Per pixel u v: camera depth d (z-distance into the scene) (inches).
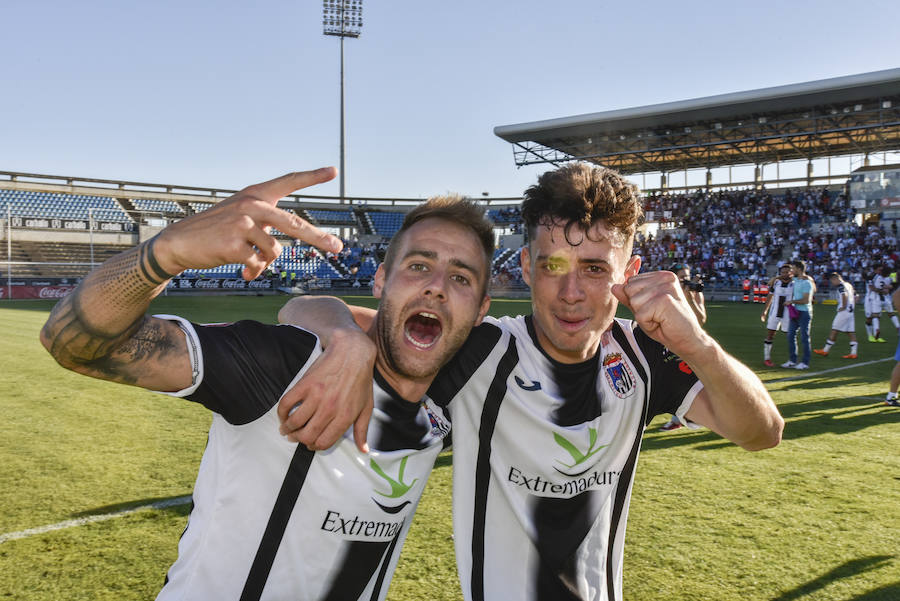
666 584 107.7
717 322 676.7
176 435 205.0
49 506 140.0
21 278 1187.3
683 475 168.1
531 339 68.8
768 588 106.6
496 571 67.7
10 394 271.4
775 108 1190.9
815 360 405.7
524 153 1556.3
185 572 49.9
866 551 121.1
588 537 68.5
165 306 911.7
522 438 67.1
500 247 1718.8
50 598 100.5
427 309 52.6
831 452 190.5
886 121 1214.3
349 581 53.9
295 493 49.8
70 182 1593.3
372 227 1957.4
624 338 71.4
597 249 61.5
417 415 57.0
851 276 1141.1
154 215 1669.5
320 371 44.6
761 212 1483.8
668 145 1443.2
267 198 39.0
